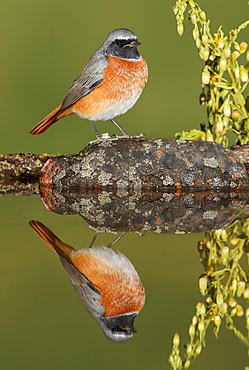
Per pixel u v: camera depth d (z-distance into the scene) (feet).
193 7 34.94
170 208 30.40
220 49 35.63
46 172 36.99
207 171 35.27
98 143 37.32
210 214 28.73
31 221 27.32
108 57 35.96
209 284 19.63
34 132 40.68
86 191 35.63
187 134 39.65
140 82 36.76
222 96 37.60
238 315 18.15
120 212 29.37
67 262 21.34
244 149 37.35
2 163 41.11
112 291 18.84
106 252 22.26
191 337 16.66
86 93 36.52
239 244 23.56
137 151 36.19
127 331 16.46
